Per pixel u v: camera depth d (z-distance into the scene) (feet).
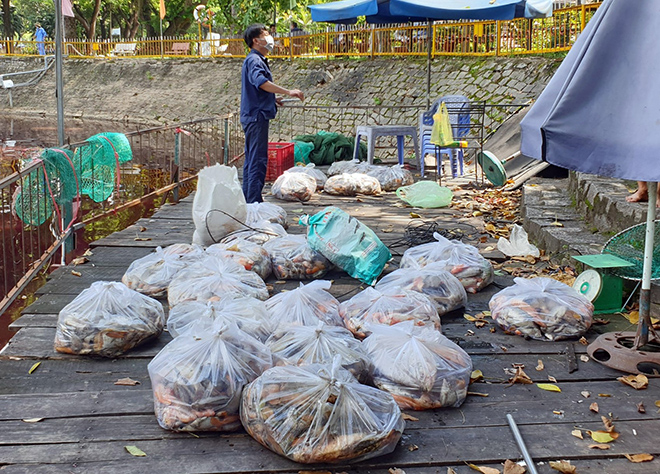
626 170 8.64
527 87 45.60
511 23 50.37
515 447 8.77
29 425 9.06
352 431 8.18
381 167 30.12
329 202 26.12
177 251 15.84
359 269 15.57
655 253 13.50
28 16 193.06
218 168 18.37
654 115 8.56
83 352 11.23
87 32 116.98
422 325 11.60
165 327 12.80
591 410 9.72
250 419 8.64
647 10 8.84
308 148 36.14
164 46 96.12
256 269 15.44
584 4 44.52
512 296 13.01
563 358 11.68
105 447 8.59
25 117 90.17
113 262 17.35
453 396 9.73
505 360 11.61
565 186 24.49
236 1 79.56
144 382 10.50
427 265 14.57
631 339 11.76
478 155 26.16
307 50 71.97
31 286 19.16
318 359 9.71
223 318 9.93
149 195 24.50
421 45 59.21
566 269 16.08
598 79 8.98
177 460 8.33
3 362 11.14
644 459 8.46
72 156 18.71
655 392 10.33
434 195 25.12
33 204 17.46
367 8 30.66
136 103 84.99
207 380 8.95
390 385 9.82
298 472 8.15
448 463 8.42
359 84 61.26
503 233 20.83
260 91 22.22
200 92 79.77
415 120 52.44
